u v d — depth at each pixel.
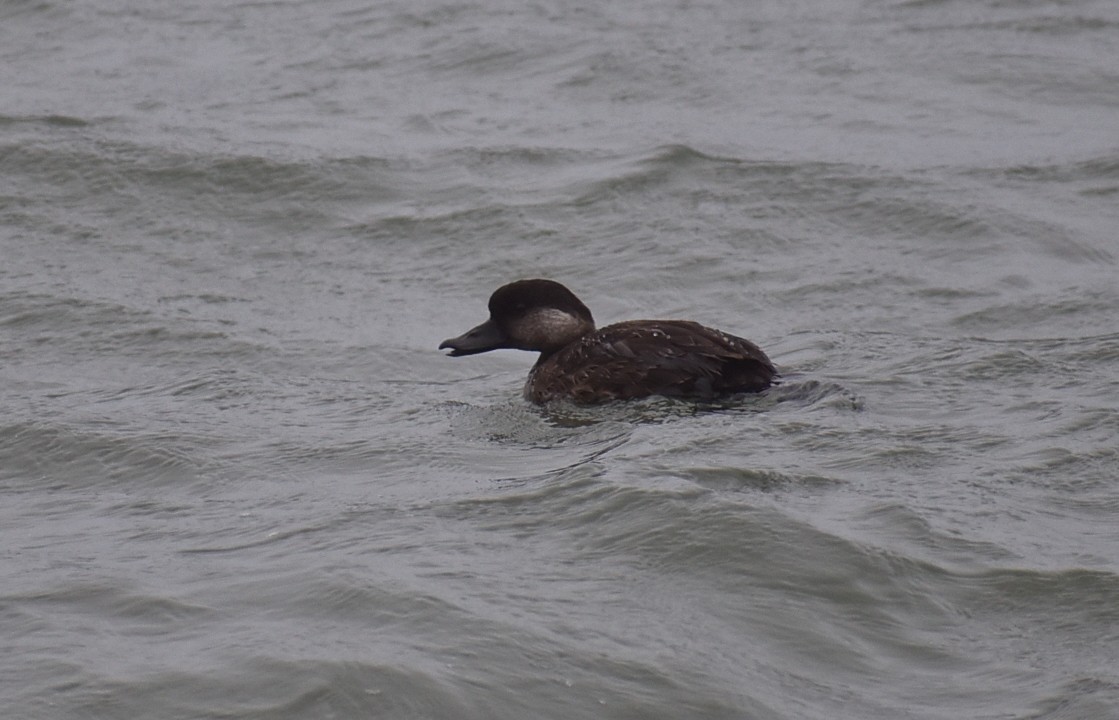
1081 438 11.07
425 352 15.23
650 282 17.06
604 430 11.64
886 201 18.88
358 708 7.26
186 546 9.42
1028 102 23.20
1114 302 15.69
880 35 26.52
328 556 9.00
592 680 7.54
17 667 7.67
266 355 15.02
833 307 16.06
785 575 8.67
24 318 16.08
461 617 8.07
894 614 8.30
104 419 12.56
